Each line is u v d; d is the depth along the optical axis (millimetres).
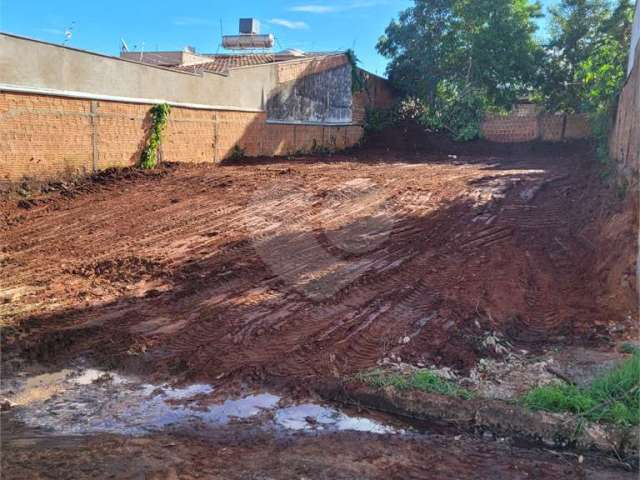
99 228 12164
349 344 6324
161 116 19766
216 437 4516
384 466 4055
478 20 31891
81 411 4984
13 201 14547
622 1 28391
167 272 9055
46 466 3852
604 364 5691
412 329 6738
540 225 11875
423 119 34156
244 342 6449
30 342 6406
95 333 6715
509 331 6750
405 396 5094
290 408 5086
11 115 14945
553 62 31438
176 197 15359
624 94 11859
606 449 4414
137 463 3932
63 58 16531
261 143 26375
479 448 4461
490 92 32969
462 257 9773
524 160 26625
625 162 10820
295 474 3871
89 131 17344
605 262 8578
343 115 33250
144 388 5461
